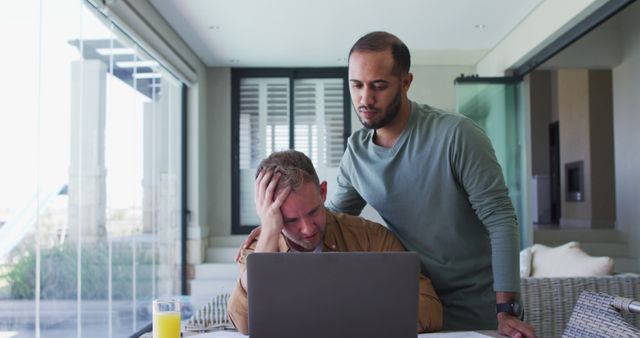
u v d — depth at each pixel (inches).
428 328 53.0
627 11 220.8
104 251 130.0
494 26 180.2
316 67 231.1
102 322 128.8
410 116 60.3
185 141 211.9
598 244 229.5
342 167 71.0
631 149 226.7
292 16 166.2
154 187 174.2
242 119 231.0
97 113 125.6
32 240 96.7
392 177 61.8
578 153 300.5
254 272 40.5
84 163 118.1
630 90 223.5
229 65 226.1
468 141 56.9
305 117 231.9
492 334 52.1
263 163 55.2
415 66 230.2
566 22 142.9
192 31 180.4
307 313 40.4
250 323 40.6
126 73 145.9
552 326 93.0
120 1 128.7
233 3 155.4
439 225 61.0
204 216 221.6
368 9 161.8
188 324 63.6
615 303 49.9
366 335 40.4
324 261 40.4
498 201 56.8
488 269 63.8
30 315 96.0
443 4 158.6
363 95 55.6
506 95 190.5
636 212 223.8
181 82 205.0
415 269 40.4
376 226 62.6
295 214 52.4
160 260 182.4
